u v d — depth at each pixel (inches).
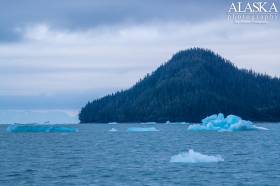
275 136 5447.8
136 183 1907.0
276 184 1877.5
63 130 7155.5
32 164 2568.9
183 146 3951.8
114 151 3427.7
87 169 2324.1
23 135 6235.2
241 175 2076.8
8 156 3075.8
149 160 2709.2
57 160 2783.0
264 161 2613.2
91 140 4970.5
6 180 2005.4
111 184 1892.2
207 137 5374.0
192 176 2053.4
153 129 7367.1
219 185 1857.8
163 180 1966.0
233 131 6678.2
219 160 2578.7
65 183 1924.2
